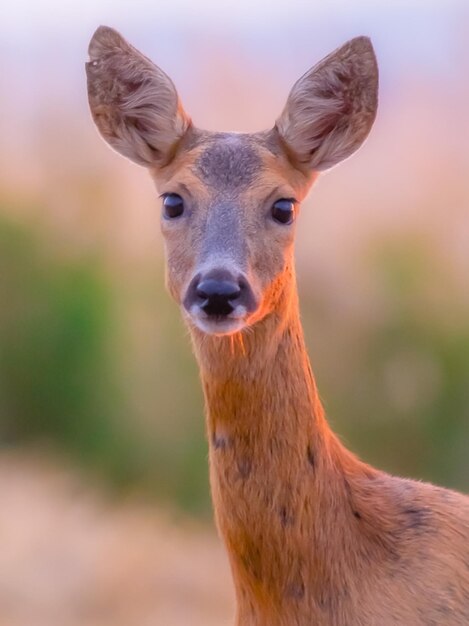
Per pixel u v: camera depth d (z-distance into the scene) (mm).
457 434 17016
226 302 7488
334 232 18797
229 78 24766
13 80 22734
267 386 7641
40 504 16297
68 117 20359
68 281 18375
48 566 14602
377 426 17125
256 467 7609
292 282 8000
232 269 7594
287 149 8430
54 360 18047
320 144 8523
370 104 8562
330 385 17250
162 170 8586
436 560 7691
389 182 21078
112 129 8727
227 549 7781
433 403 17109
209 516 16844
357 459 8180
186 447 17281
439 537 7789
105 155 19922
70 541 15242
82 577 14375
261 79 25672
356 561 7652
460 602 7598
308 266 18000
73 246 18781
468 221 19000
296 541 7559
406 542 7758
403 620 7535
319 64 8453
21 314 18266
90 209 19125
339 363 17344
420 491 8047
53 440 17938
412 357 17297
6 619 13547
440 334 17344
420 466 17062
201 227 7973
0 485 16812
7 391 18109
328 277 17875
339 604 7586
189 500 17078
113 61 8648
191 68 25766
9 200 18984
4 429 18125
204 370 7766
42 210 19047
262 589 7648
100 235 18938
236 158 8211
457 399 17094
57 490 16734
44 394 18016
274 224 8047
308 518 7582
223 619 13750
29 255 18484
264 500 7586
